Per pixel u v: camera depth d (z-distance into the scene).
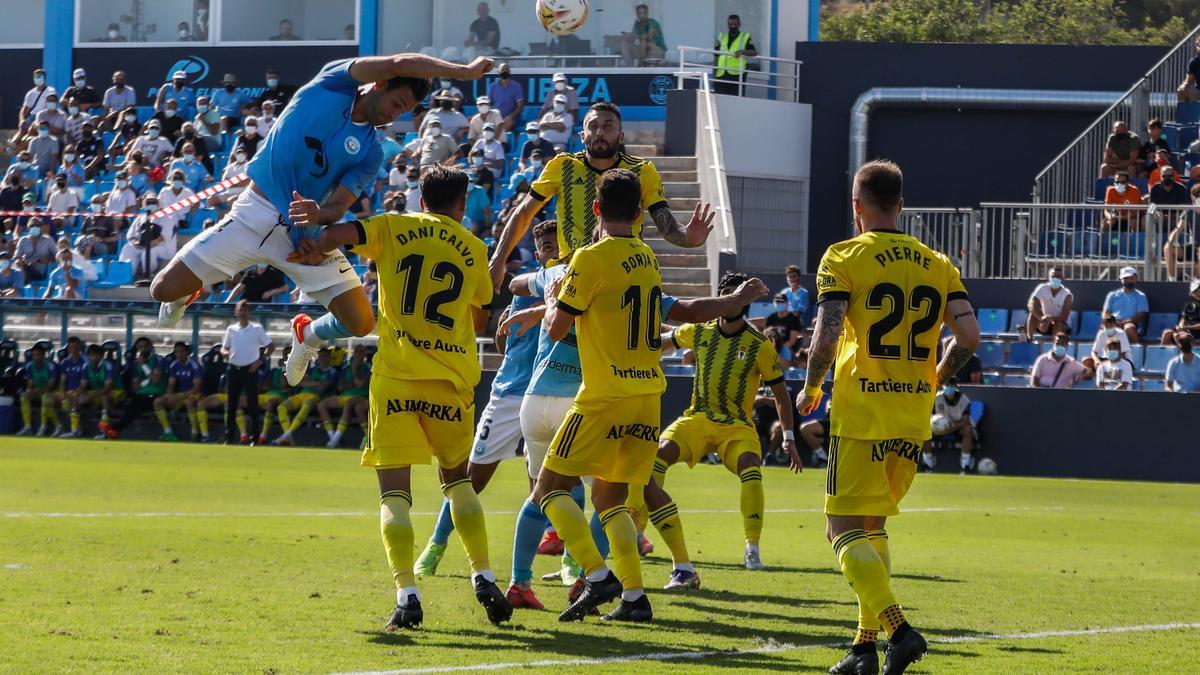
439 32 45.62
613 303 9.68
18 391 34.84
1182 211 34.28
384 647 8.60
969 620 10.38
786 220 44.12
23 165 43.47
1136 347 31.31
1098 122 38.34
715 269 34.25
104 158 43.47
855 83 44.47
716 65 44.34
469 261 9.77
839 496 8.43
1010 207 35.12
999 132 44.28
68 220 40.84
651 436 9.91
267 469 24.52
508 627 9.57
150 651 8.22
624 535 9.97
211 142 43.41
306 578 11.61
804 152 44.34
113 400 33.84
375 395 9.61
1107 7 92.31
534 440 11.58
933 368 8.62
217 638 8.71
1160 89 40.97
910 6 87.75
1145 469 27.97
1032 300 32.69
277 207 10.73
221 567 12.12
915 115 44.56
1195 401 27.70
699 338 13.91
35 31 49.12
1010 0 92.06
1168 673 8.26
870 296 8.45
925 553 15.08
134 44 47.41
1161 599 11.59
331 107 10.62
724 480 25.34
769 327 31.20
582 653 8.62
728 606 10.92
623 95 44.47
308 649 8.44
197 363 33.47
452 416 9.66
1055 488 24.88
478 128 40.31
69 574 11.34
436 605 10.48
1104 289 33.25
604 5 44.62
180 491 19.94
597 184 12.02
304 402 32.00
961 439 29.00
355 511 17.72
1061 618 10.50
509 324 11.19
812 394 8.68
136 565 12.05
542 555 14.20
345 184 10.84
